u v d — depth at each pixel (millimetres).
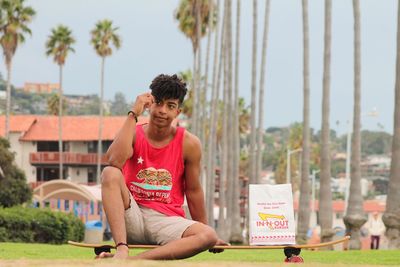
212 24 97188
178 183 14641
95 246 13922
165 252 13555
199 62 96312
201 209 14867
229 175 88812
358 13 53062
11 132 137875
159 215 14273
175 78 14375
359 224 49562
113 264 11461
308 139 59875
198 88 97250
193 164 14680
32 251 31031
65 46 127562
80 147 139875
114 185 13797
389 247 43531
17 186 81750
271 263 12641
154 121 14320
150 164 14391
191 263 11953
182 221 14195
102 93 131250
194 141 14625
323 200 52781
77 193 83812
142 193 14352
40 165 136875
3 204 81062
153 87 14281
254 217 15797
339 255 30703
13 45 112375
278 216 15789
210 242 13930
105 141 138625
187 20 99250
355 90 51906
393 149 44062
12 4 111625
